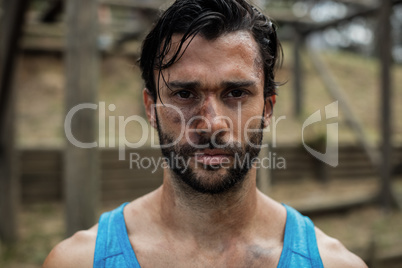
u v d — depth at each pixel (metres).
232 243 1.14
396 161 6.86
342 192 5.75
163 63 1.06
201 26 1.02
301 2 6.77
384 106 5.30
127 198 5.37
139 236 1.17
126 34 6.40
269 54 1.17
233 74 1.03
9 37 3.49
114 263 1.10
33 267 3.81
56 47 7.18
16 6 3.25
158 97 1.09
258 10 1.18
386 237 4.40
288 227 1.19
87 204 3.02
